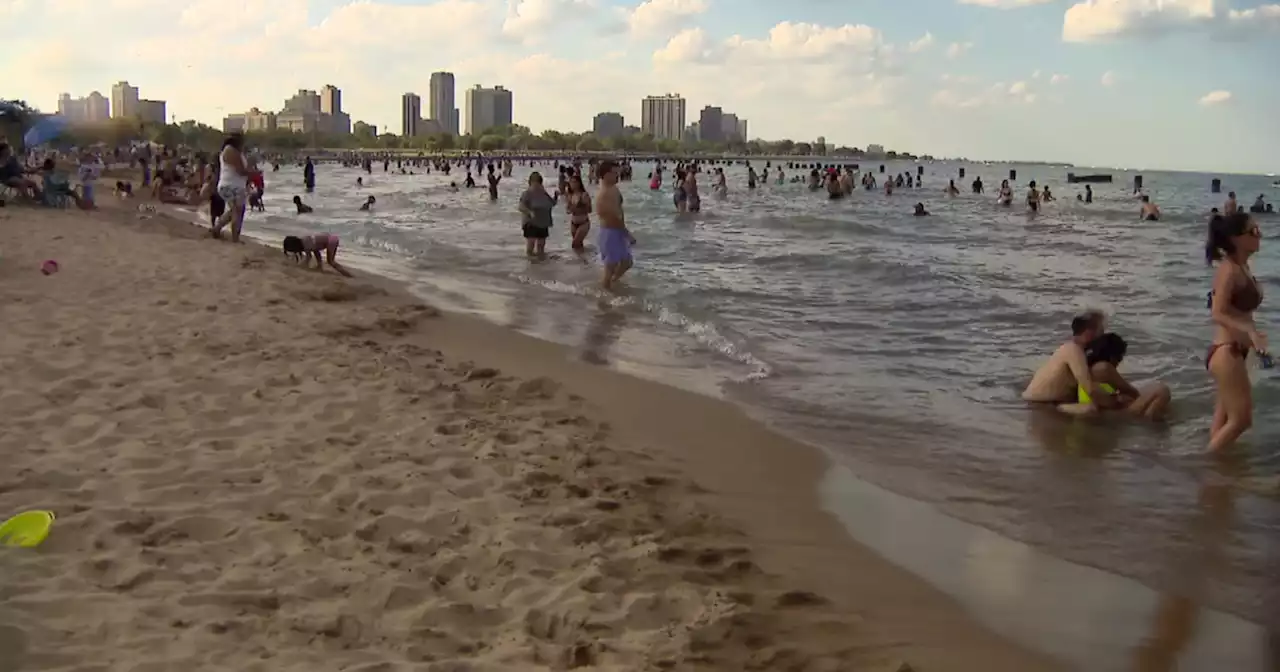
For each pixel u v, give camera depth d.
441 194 41.59
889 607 4.36
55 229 16.34
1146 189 73.12
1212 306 6.69
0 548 4.23
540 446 6.23
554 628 3.91
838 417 7.51
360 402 6.87
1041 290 14.48
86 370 7.25
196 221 24.64
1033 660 3.92
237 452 5.74
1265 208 39.09
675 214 29.30
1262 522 5.43
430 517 4.95
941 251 20.27
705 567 4.65
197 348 8.12
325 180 63.88
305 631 3.69
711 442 6.79
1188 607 4.43
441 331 10.27
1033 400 8.07
